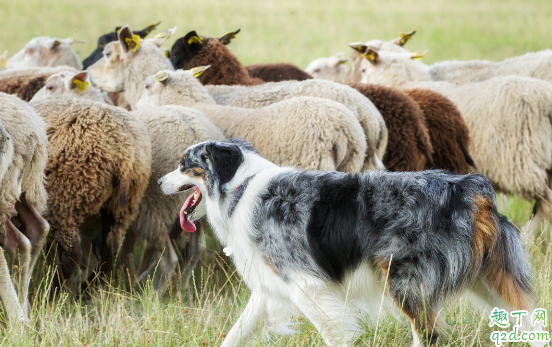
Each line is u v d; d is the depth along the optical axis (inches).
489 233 267.1
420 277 268.4
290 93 486.6
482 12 1951.3
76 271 428.5
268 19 1852.9
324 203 281.4
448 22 1797.5
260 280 297.1
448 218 266.2
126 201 380.8
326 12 1995.6
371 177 279.6
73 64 789.2
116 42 604.4
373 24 1785.2
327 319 280.7
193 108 461.1
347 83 510.9
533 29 1673.2
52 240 380.8
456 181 272.7
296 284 283.7
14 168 333.1
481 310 320.8
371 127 451.5
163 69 597.9
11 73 597.6
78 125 371.6
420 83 621.0
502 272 273.6
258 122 429.4
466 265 266.4
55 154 370.3
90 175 370.3
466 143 516.1
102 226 399.5
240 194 293.4
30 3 1910.7
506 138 501.4
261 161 303.0
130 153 377.1
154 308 338.3
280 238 284.7
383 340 295.4
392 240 270.4
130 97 599.8
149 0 2110.0
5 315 330.6
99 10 1855.3
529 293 278.7
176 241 457.7
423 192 269.7
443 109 514.3
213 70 624.1
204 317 331.0
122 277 415.2
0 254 322.7
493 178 519.5
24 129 336.8
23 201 355.9
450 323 322.3
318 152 407.2
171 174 306.5
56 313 328.8
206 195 301.6
